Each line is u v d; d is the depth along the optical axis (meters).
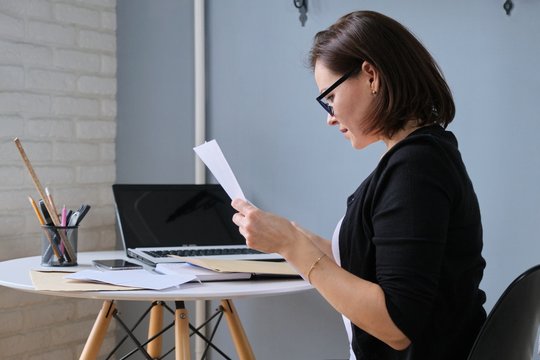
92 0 2.59
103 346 2.64
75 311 2.56
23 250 2.40
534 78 1.70
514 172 1.74
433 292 1.06
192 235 2.04
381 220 1.09
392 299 1.05
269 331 2.30
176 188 2.11
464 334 1.17
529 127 1.71
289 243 1.15
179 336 1.60
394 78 1.17
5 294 2.34
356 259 1.17
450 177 1.10
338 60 1.20
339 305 1.10
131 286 1.43
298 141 2.19
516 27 1.73
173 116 2.53
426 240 1.05
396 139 1.22
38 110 2.43
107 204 2.66
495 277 1.78
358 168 2.04
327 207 2.12
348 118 1.22
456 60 1.84
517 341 1.16
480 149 1.80
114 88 2.68
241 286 1.50
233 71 2.37
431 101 1.19
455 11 1.84
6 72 2.33
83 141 2.57
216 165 1.38
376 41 1.17
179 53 2.51
